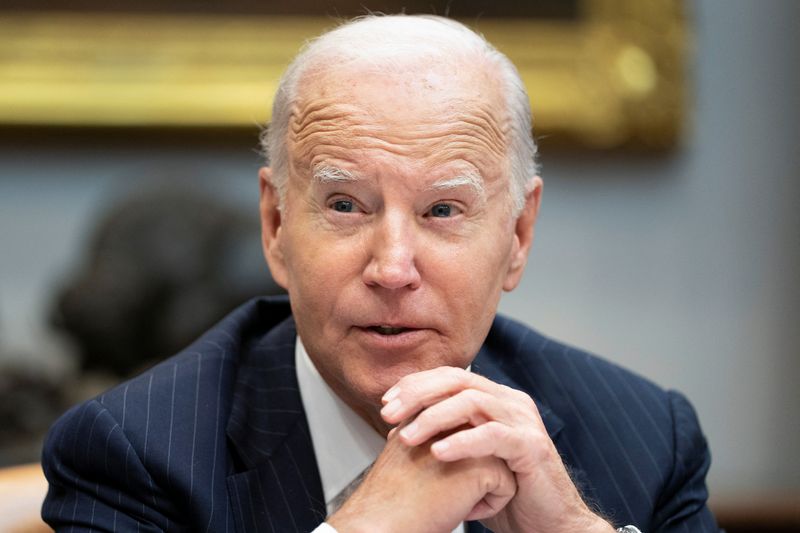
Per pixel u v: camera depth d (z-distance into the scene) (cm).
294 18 1200
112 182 1195
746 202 1248
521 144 560
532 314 1234
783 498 1232
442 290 516
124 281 834
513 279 590
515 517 512
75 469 545
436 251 514
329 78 528
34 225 1185
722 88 1241
